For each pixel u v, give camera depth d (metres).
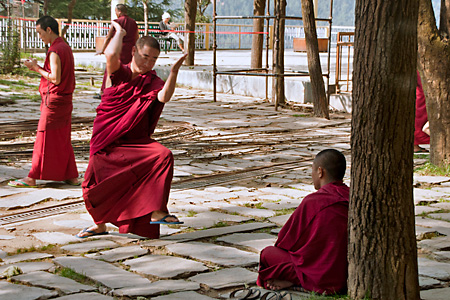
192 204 6.84
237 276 4.59
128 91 5.32
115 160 5.36
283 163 9.09
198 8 39.81
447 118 8.41
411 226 3.78
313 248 4.14
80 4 42.09
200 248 5.26
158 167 5.31
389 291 3.77
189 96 17.33
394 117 3.61
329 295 4.07
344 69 20.12
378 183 3.69
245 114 14.28
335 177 4.36
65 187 7.57
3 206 6.63
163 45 30.23
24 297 4.12
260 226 5.91
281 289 4.30
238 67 21.25
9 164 8.66
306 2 13.63
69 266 4.78
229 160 9.29
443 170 8.42
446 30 8.28
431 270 4.69
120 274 4.61
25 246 5.38
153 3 46.16
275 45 14.88
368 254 3.79
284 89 15.74
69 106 7.41
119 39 5.29
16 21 21.19
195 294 4.22
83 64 23.03
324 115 14.05
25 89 17.16
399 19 3.51
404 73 3.58
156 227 5.41
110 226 6.05
